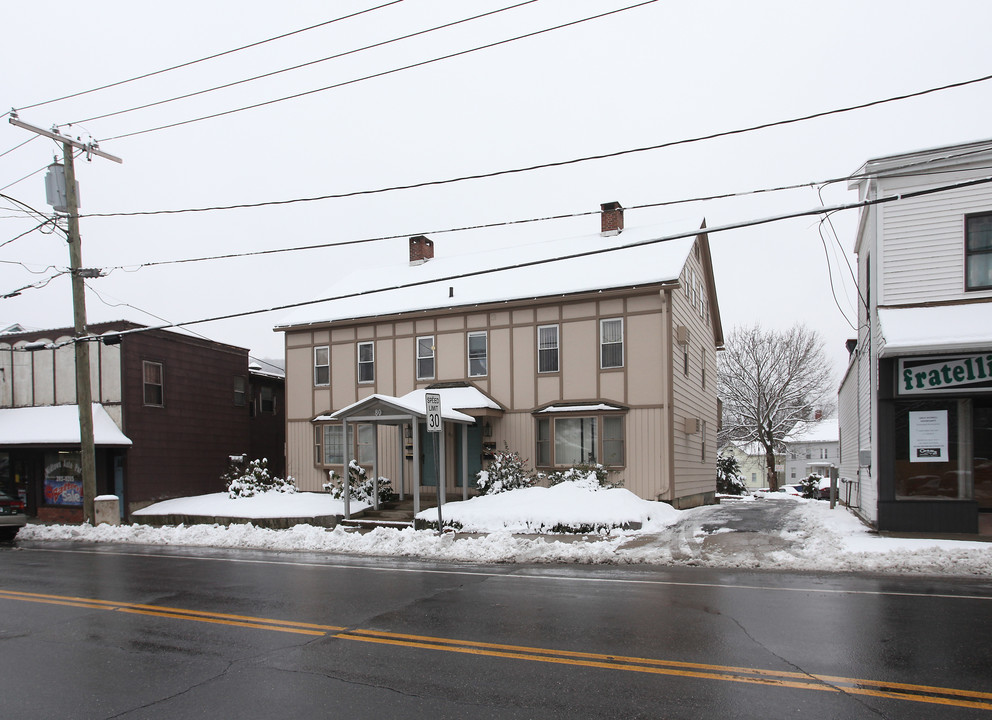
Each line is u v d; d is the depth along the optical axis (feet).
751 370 149.07
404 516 64.54
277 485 79.15
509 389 70.28
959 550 37.58
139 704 18.25
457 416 63.72
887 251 47.09
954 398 45.19
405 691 18.67
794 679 19.06
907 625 24.62
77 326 62.85
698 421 76.74
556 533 51.16
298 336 82.99
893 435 46.29
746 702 17.42
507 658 21.31
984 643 22.34
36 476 77.15
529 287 71.20
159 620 27.43
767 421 147.54
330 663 21.22
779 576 35.04
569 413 66.69
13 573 40.29
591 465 64.03
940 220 45.91
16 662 22.18
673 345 65.57
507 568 39.34
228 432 89.04
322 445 80.33
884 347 43.73
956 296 45.19
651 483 63.67
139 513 72.69
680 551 42.09
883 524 45.88
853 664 20.27
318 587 33.86
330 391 80.48
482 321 72.23
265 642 23.79
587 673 19.80
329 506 68.08
